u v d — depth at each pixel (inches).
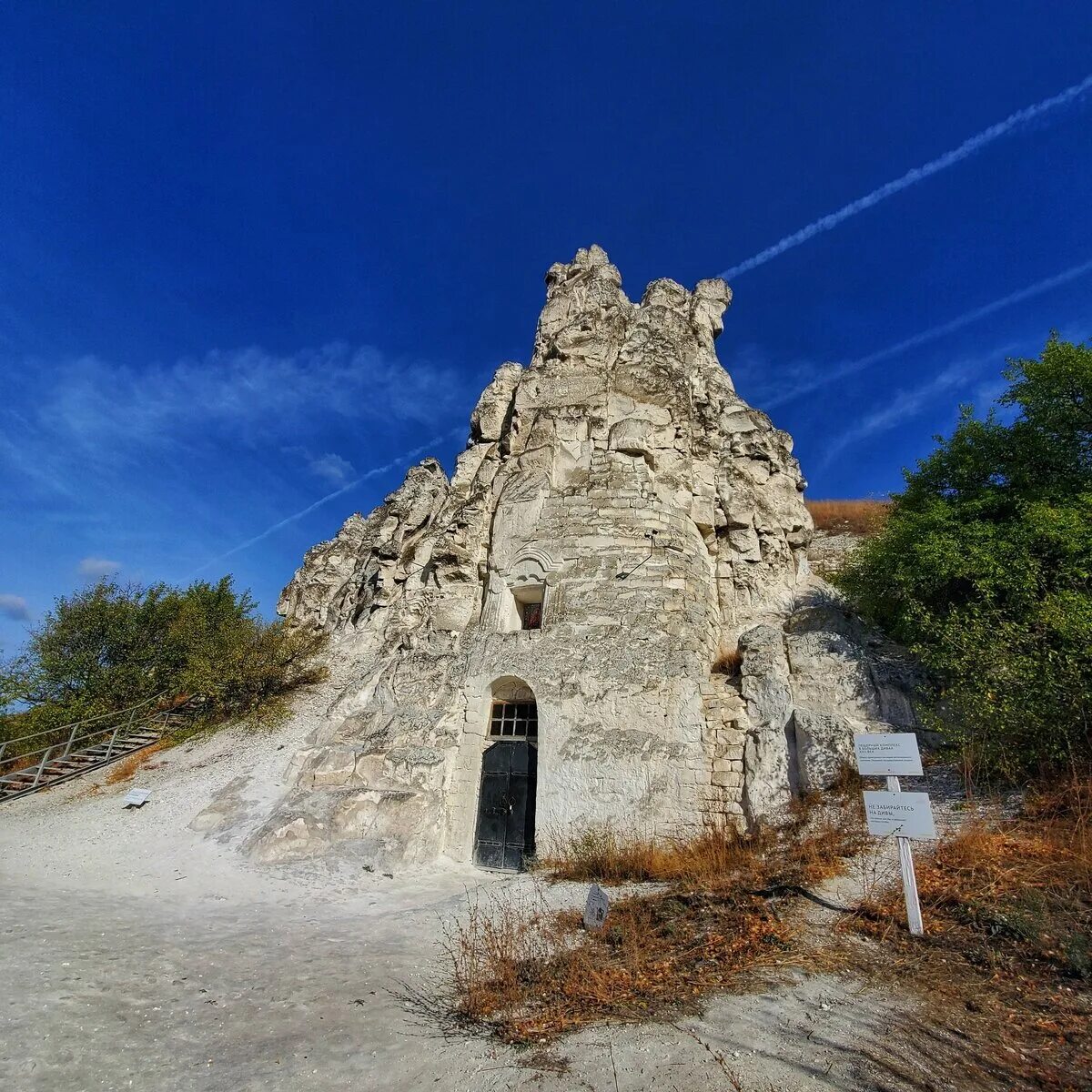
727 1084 170.7
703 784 488.1
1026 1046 178.4
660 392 733.9
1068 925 229.9
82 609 874.8
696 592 625.0
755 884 327.6
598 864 438.9
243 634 824.3
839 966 234.1
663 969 250.1
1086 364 458.3
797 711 480.1
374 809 510.3
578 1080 179.9
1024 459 495.8
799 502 904.9
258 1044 208.5
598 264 995.3
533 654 574.2
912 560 503.8
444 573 722.8
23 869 448.1
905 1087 164.1
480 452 956.6
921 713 443.8
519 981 251.8
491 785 554.6
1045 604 387.5
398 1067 194.4
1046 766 343.6
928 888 278.8
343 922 361.7
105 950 281.6
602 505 642.8
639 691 533.6
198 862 467.2
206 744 703.7
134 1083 183.9
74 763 728.3
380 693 626.5
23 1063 188.5
